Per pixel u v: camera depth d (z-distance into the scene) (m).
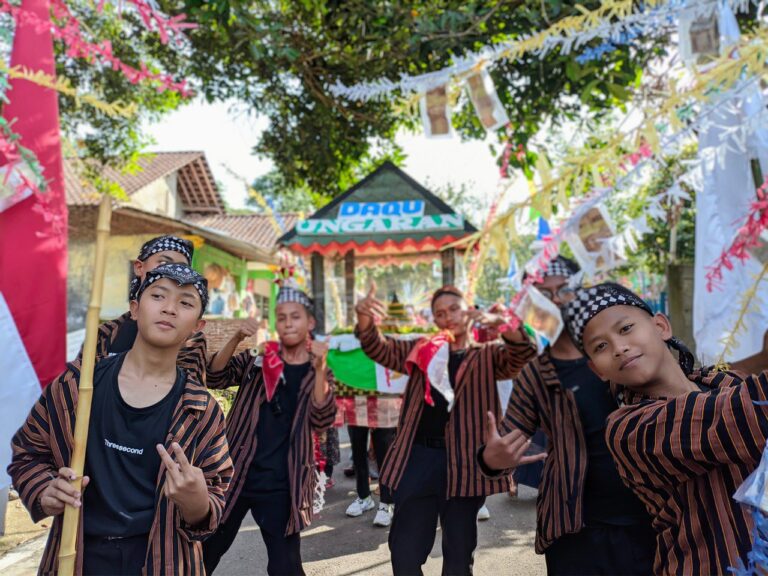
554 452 2.33
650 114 1.50
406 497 2.91
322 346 3.05
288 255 3.45
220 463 1.84
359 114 6.38
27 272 3.19
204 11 4.41
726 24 1.77
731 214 3.08
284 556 2.88
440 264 6.09
